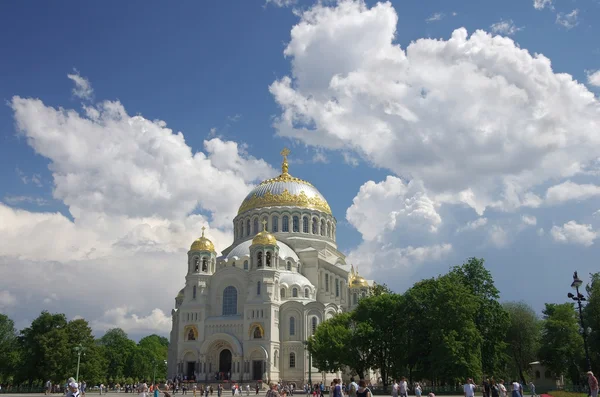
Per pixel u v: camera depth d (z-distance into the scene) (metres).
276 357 119.38
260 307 119.75
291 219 147.75
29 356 108.00
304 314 122.38
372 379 129.62
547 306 125.88
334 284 146.75
